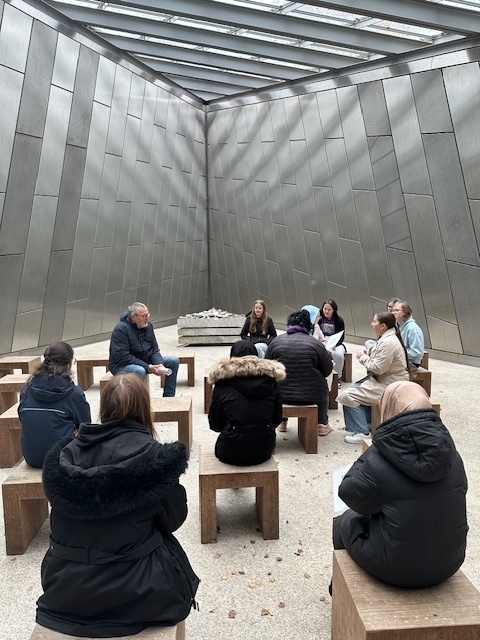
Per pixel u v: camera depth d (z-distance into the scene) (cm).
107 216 1067
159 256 1267
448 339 920
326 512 401
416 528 216
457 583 234
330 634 272
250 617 285
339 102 1017
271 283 1270
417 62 874
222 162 1362
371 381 527
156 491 199
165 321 1331
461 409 654
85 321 1048
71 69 913
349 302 1088
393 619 209
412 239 937
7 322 848
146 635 201
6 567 334
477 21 766
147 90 1146
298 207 1153
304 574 323
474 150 813
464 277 868
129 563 201
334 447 532
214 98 1343
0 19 755
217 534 371
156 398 548
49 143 886
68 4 855
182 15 805
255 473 357
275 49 957
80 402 366
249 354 435
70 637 199
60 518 204
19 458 501
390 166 946
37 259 895
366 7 722
